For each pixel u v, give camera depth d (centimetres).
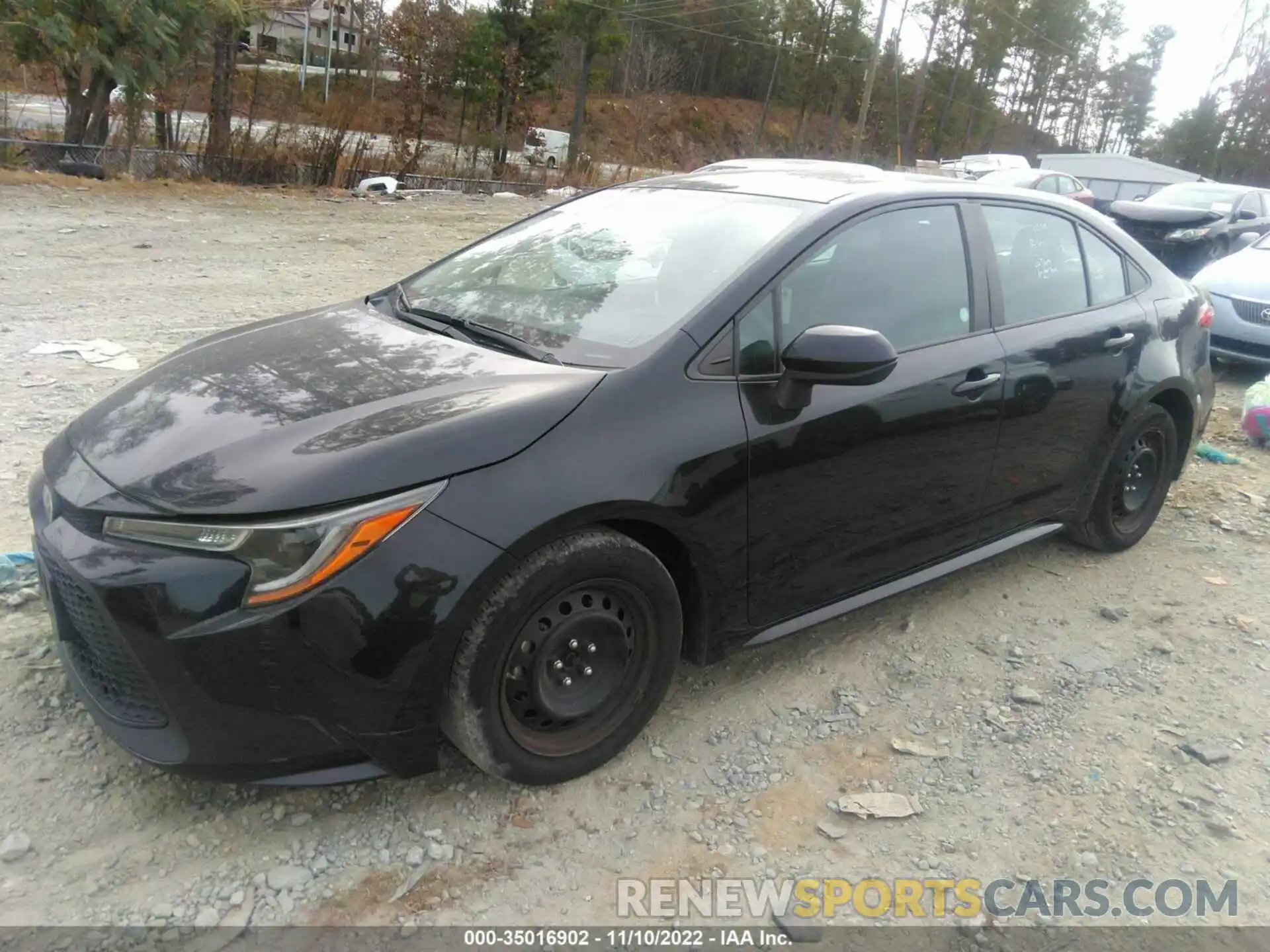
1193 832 277
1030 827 276
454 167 2325
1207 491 548
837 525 317
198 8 1720
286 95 2078
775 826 270
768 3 6625
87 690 254
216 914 228
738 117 6306
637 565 268
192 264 973
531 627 254
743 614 304
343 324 332
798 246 310
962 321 352
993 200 379
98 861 240
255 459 239
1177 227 1269
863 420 312
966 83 6488
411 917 232
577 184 2550
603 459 258
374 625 229
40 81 1845
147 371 317
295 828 255
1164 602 412
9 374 581
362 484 230
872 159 5772
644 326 294
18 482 433
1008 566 439
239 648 223
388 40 2812
